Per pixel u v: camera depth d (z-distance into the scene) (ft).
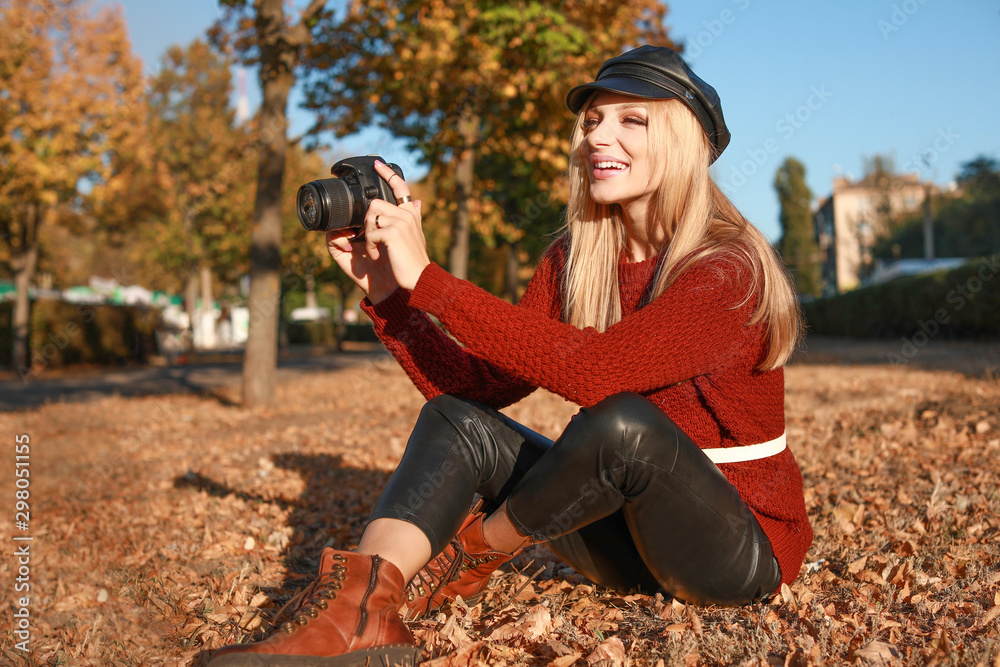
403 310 5.64
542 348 4.73
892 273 99.66
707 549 5.12
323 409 28.40
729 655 5.04
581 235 6.04
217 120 93.30
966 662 4.69
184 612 7.18
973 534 8.18
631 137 5.45
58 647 6.48
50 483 15.20
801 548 5.82
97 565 9.21
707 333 4.85
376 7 28.17
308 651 4.31
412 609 5.76
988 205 111.86
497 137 35.37
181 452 19.24
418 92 32.07
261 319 29.17
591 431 4.76
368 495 12.42
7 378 54.80
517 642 5.51
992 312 48.55
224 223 92.68
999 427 15.38
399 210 5.11
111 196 54.08
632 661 5.17
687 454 4.85
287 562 8.90
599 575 6.19
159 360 78.48
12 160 47.57
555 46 28.02
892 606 6.08
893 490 10.74
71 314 67.51
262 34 28.02
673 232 5.61
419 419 5.50
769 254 5.29
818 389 25.71
